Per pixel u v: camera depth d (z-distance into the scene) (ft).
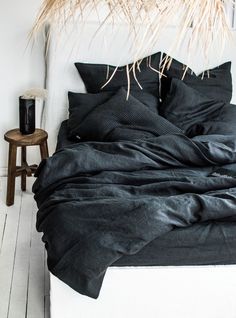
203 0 4.54
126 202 6.79
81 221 6.72
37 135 10.98
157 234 6.50
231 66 12.29
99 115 10.50
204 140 9.63
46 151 11.09
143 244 6.47
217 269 6.78
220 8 4.66
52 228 6.81
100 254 6.43
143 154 8.80
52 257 6.72
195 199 6.90
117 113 10.52
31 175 12.07
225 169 8.65
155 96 11.56
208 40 4.81
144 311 6.89
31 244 9.37
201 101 11.29
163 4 4.58
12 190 10.81
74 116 10.93
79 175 8.28
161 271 6.70
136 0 4.70
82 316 6.83
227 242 6.68
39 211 7.41
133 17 5.23
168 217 6.62
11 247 9.23
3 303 7.71
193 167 9.00
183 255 6.66
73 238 6.62
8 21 11.41
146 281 6.72
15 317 7.41
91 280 6.43
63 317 6.83
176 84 11.33
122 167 8.45
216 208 6.70
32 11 11.43
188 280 6.79
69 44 11.43
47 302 7.78
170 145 9.05
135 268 6.67
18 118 12.21
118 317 6.88
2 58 11.67
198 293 6.88
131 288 6.73
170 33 11.51
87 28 11.29
